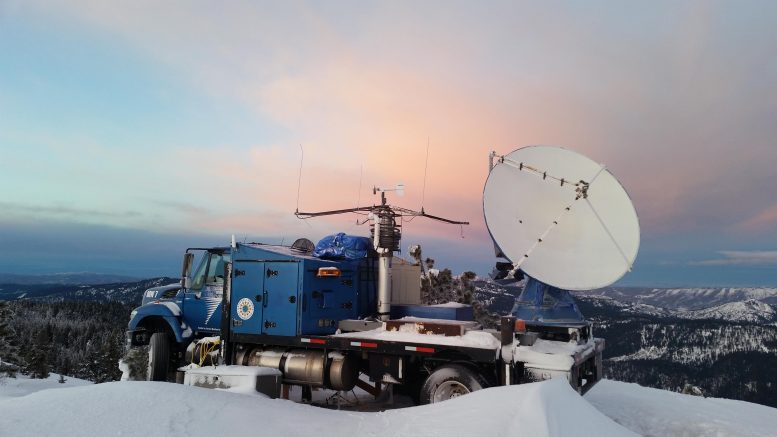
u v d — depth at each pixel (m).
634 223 7.47
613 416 7.55
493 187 7.85
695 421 7.15
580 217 7.80
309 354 8.25
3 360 28.42
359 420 4.83
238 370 7.50
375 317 8.98
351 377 8.13
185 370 8.45
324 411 5.23
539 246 7.61
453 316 8.53
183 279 10.31
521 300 7.63
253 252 8.80
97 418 4.27
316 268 8.50
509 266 8.02
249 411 4.86
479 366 6.98
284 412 5.00
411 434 4.12
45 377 38.53
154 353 10.20
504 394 4.68
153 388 5.24
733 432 6.63
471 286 13.14
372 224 9.16
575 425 3.76
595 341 7.91
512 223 7.70
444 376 6.92
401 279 9.84
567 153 8.06
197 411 4.64
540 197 7.96
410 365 7.75
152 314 10.45
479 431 3.79
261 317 8.59
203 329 10.12
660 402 8.49
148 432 4.03
